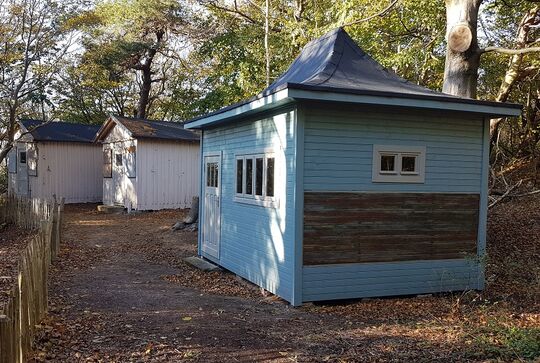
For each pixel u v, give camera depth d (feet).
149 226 47.14
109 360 14.26
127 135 58.85
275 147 22.76
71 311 19.49
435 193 23.52
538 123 54.19
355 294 22.12
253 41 65.46
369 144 22.12
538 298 23.09
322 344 16.17
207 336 16.75
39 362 13.76
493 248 31.91
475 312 20.58
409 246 23.07
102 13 71.46
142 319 18.66
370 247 22.34
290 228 21.35
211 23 73.41
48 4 56.39
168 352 15.05
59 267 28.66
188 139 60.18
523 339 15.75
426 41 45.52
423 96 20.89
